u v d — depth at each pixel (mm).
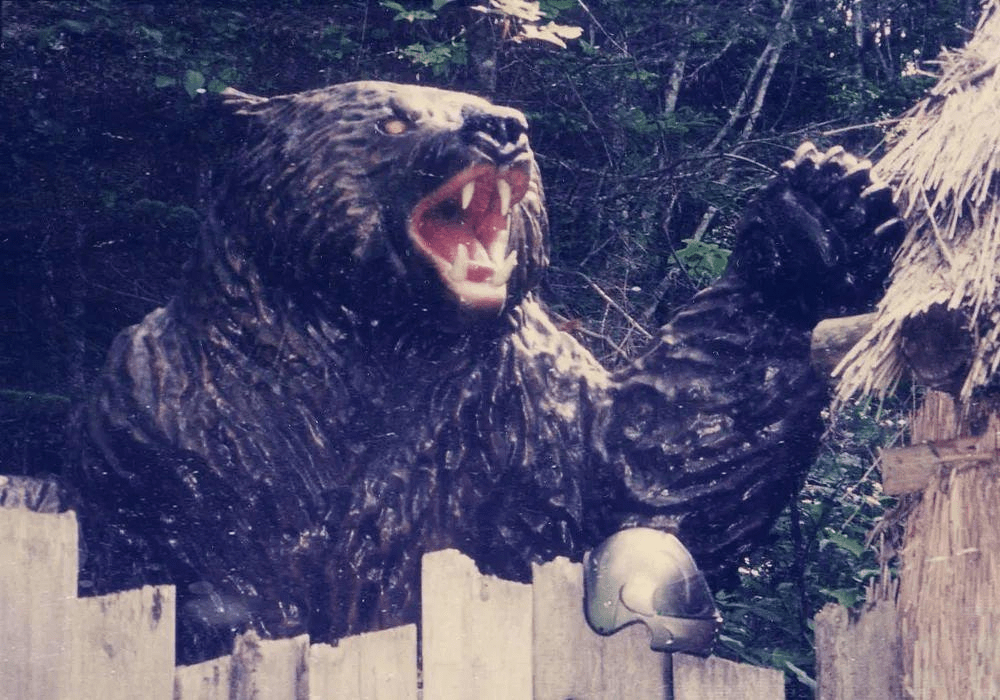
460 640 2984
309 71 7336
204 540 4664
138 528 4742
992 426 3260
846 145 8242
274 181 4758
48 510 4859
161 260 7246
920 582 3293
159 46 6695
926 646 3230
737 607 5797
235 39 7035
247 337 4754
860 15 9375
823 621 3281
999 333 3141
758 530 4809
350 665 2910
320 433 4727
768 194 4547
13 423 6590
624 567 3943
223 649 4648
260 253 4785
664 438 4742
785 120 9383
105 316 7352
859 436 6305
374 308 4691
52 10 6770
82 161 7102
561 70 7562
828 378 3613
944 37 9227
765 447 4684
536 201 4848
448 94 4836
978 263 3230
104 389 4754
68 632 2779
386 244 4590
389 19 7453
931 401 3516
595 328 7301
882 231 4449
